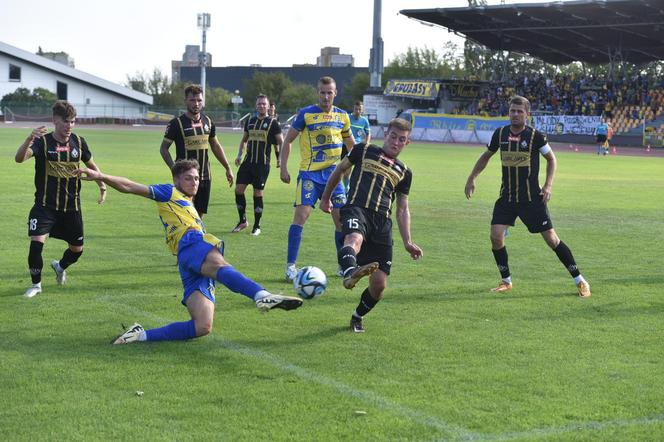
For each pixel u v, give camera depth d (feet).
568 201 59.82
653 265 33.73
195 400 16.56
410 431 15.12
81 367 18.56
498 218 28.30
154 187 21.65
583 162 111.24
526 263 33.94
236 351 20.11
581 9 158.10
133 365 18.79
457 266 32.94
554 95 195.83
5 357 19.21
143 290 27.02
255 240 38.81
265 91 270.26
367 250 21.84
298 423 15.39
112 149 109.70
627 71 213.46
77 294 26.18
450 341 21.39
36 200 25.80
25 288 26.73
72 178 25.89
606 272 32.01
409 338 21.65
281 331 22.16
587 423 15.70
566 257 27.55
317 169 30.19
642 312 25.13
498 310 25.16
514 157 27.73
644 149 157.58
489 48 205.26
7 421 15.28
